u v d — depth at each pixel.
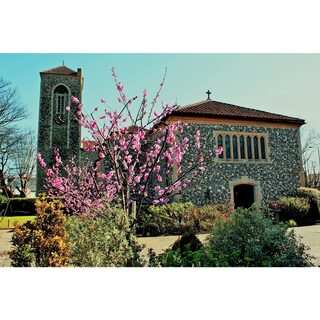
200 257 4.59
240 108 18.53
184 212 13.36
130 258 4.72
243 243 5.07
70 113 26.78
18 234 4.94
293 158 17.66
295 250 5.11
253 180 16.59
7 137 19.89
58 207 5.38
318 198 16.34
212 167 15.95
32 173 27.75
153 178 16.59
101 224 4.84
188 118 16.06
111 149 6.38
